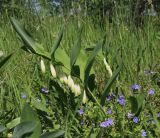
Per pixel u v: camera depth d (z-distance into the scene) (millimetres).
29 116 293
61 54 342
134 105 359
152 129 415
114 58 389
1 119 394
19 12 807
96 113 429
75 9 850
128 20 841
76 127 403
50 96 442
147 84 582
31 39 330
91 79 368
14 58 633
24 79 539
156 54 771
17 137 277
